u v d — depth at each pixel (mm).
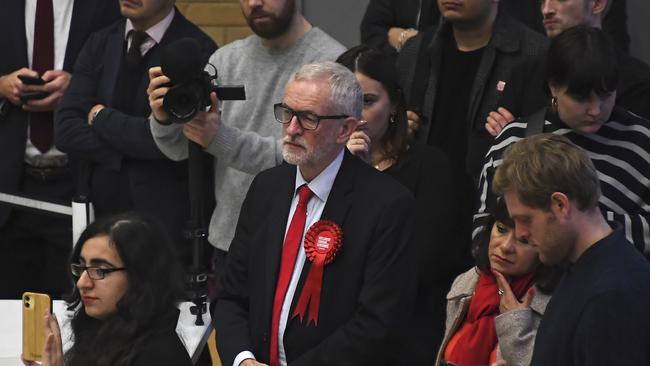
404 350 12578
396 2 18453
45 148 17156
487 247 11328
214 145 13391
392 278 10812
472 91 14836
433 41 15281
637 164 12094
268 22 14789
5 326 13055
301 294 11031
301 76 11094
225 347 11344
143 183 15422
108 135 15273
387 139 12961
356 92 11141
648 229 11742
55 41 17375
